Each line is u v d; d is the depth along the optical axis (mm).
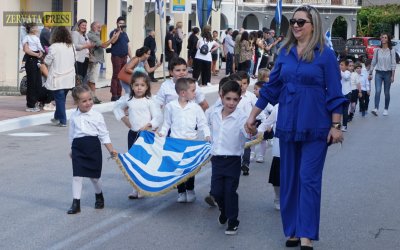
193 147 8742
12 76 21875
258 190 9914
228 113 7566
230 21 54688
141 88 9039
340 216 8469
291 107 6730
